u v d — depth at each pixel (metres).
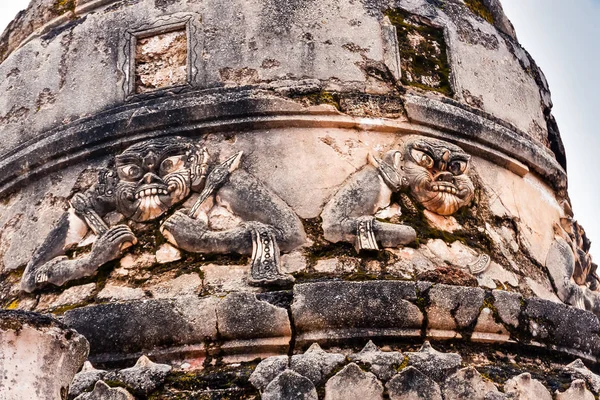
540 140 9.52
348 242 7.88
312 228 7.94
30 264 8.15
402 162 8.32
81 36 9.16
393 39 8.88
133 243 8.02
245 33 8.70
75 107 8.83
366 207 8.05
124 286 7.81
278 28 8.71
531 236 8.85
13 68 9.33
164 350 7.32
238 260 7.80
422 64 9.02
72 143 8.53
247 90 8.41
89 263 7.94
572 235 9.54
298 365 6.86
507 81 9.42
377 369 6.84
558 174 9.36
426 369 6.87
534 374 7.42
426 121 8.53
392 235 7.90
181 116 8.36
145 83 8.77
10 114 9.12
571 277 9.06
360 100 8.46
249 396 6.90
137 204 8.12
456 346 7.50
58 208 8.45
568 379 7.47
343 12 8.87
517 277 8.45
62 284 7.97
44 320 5.67
